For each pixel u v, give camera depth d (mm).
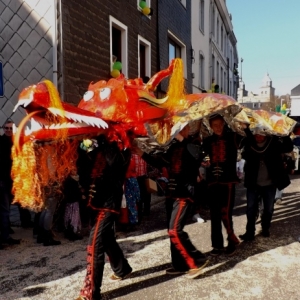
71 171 3576
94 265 3404
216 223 4715
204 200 6355
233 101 4137
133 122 3541
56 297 3652
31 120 3115
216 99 4051
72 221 5484
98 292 3443
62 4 6867
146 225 6398
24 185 3150
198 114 3859
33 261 4676
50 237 5320
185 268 4027
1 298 3648
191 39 16078
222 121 4527
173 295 3623
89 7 7797
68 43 7062
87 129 3307
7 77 7031
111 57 8805
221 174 4637
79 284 3951
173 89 4035
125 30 9594
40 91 2996
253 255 4730
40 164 3207
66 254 4918
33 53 6906
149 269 4285
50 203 5152
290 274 4117
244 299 3535
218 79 23828
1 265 4555
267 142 5258
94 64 8008
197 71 17234
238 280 3961
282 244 5176
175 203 3924
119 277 3967
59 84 6859
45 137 3131
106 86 3676
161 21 12297
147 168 6809
